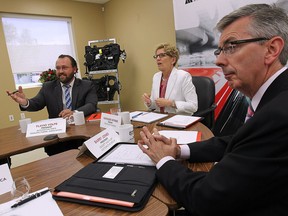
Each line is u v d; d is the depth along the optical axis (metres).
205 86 2.12
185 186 0.64
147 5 3.89
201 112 1.91
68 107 2.27
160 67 2.21
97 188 0.73
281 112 0.50
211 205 0.56
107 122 1.57
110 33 4.85
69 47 4.61
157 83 2.35
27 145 1.38
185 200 0.63
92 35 4.76
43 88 2.36
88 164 0.96
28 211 0.67
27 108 2.17
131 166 0.86
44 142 1.41
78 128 1.64
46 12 4.11
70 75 2.25
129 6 4.25
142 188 0.71
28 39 4.05
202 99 2.10
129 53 4.51
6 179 0.91
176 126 1.43
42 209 0.68
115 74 4.39
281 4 2.25
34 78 4.18
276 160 0.49
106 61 4.06
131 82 4.61
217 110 2.98
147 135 0.92
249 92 0.69
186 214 0.85
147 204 0.66
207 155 0.91
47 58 4.32
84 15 4.61
